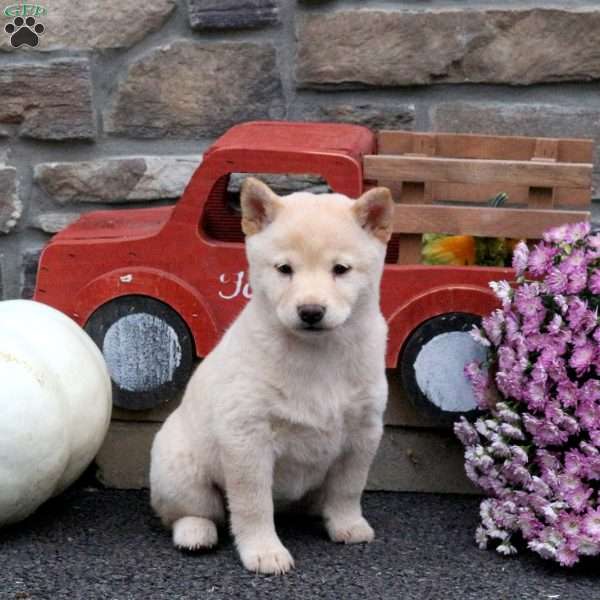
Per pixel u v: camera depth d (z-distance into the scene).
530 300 1.51
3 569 1.44
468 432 1.55
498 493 1.50
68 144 1.85
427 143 1.72
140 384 1.62
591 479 1.46
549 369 1.48
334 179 1.56
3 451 1.46
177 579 1.42
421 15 1.80
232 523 1.47
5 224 1.86
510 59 1.81
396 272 1.58
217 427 1.45
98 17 1.81
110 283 1.61
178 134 1.85
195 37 1.83
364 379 1.46
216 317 1.61
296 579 1.43
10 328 1.52
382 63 1.82
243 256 1.59
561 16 1.80
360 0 1.81
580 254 1.50
